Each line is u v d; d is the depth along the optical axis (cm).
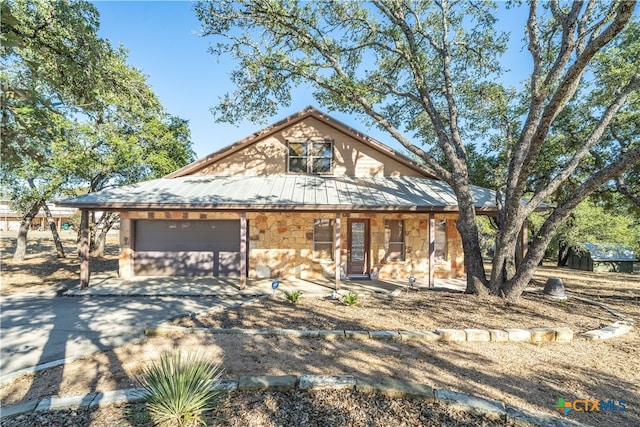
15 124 247
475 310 684
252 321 614
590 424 309
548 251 2464
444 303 742
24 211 1612
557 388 376
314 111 1174
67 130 1164
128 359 445
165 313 692
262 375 391
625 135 1061
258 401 330
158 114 1395
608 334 551
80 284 933
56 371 410
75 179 1407
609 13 647
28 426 292
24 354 473
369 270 1138
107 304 773
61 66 489
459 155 873
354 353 467
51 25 520
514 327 575
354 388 356
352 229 1159
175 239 1142
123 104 880
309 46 894
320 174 1180
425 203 930
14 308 738
